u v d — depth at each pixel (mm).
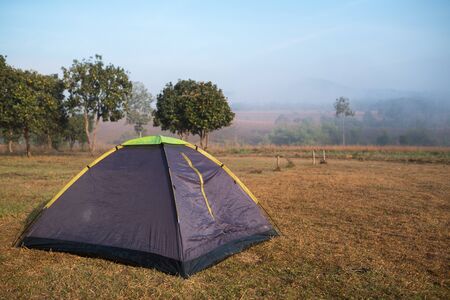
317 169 22766
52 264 6605
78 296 5414
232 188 8070
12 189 13875
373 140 126875
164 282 5887
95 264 6613
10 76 29750
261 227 8180
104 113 36625
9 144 39125
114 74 36000
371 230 8922
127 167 7512
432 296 5473
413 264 6746
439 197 13156
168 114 35875
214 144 52625
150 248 6562
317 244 7820
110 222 7121
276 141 122375
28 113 29734
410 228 9094
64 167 22953
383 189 14750
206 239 6824
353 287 5734
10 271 6281
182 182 7098
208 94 35062
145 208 6934
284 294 5484
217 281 5965
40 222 7582
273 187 15102
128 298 5375
